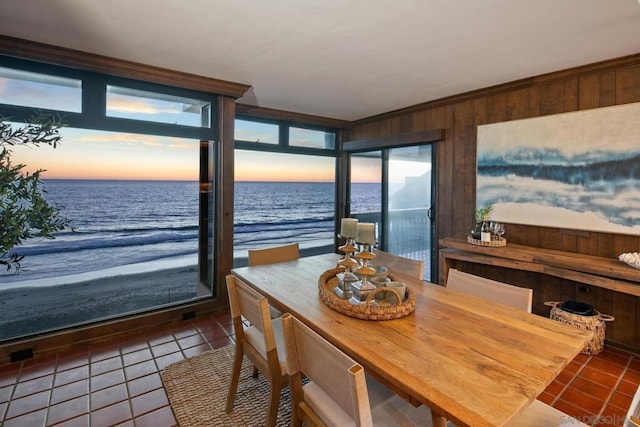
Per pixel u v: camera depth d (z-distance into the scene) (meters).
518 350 1.26
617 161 2.61
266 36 2.26
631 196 2.55
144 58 2.66
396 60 2.68
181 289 3.42
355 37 2.28
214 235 3.47
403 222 4.42
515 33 2.20
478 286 1.92
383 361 1.18
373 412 1.29
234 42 2.37
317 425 1.27
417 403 1.10
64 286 2.83
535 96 3.07
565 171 2.89
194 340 2.83
